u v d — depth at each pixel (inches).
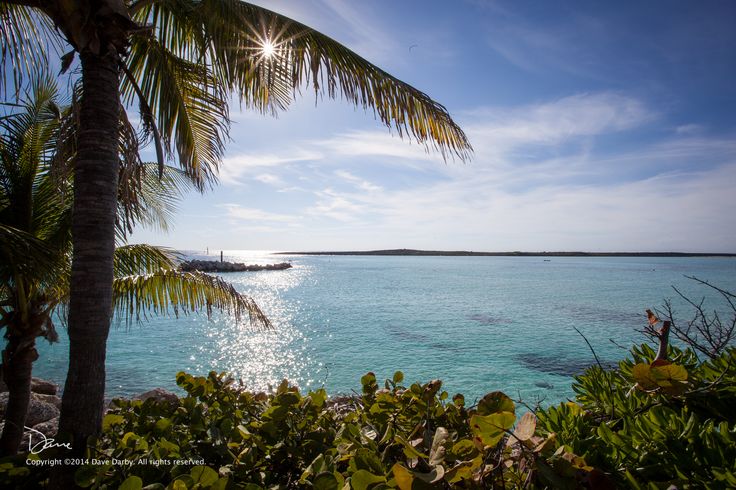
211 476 60.4
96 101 111.8
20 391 163.2
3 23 136.3
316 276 2915.8
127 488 58.5
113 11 111.3
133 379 507.8
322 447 78.9
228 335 804.6
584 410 79.3
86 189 110.0
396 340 775.7
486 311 1175.6
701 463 51.4
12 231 127.9
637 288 1977.1
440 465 46.2
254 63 139.2
